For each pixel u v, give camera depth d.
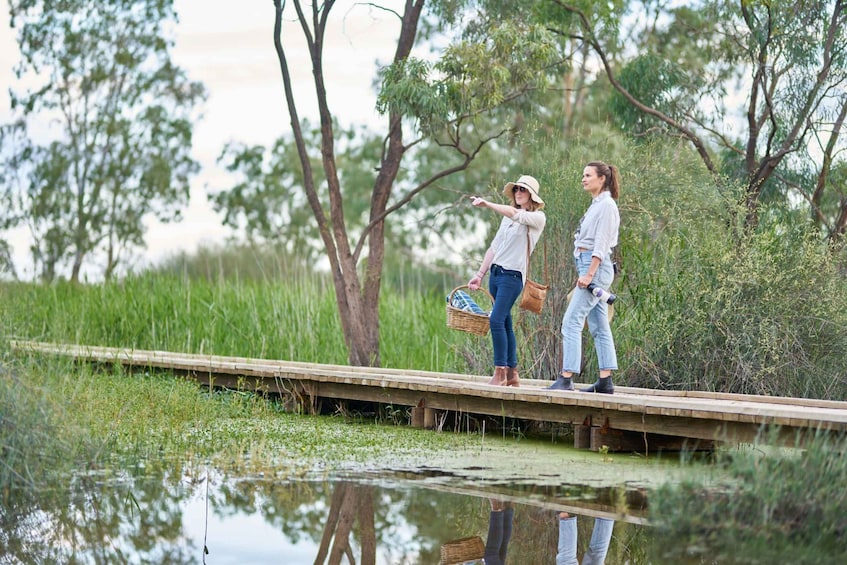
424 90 11.41
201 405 10.11
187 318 15.28
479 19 13.30
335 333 14.47
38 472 6.52
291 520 6.09
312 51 12.41
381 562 5.29
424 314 14.80
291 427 9.55
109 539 5.69
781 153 11.59
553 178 11.08
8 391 6.50
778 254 10.23
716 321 10.12
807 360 10.05
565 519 6.08
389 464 7.70
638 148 11.52
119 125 29.27
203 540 5.67
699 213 11.00
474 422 9.72
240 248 22.12
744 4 11.70
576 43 14.83
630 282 10.83
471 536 5.75
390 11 12.55
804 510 5.61
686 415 7.46
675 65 13.36
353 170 32.94
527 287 9.12
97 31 28.72
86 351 12.90
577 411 8.41
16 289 15.16
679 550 5.39
